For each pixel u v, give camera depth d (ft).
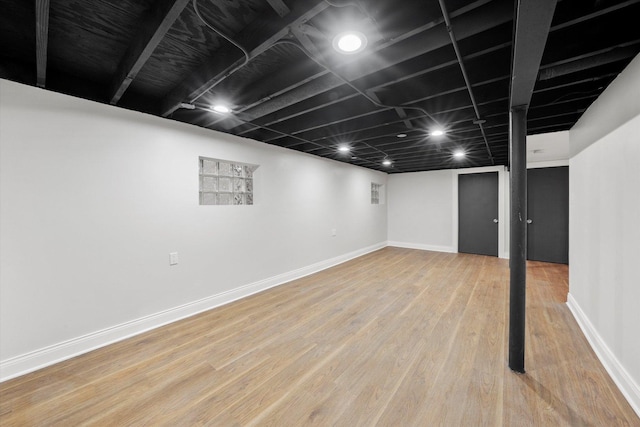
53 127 6.82
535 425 4.84
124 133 8.06
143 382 6.13
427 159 17.44
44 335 6.73
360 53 5.04
